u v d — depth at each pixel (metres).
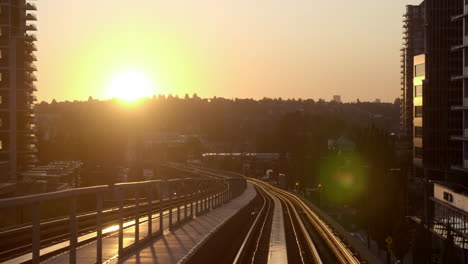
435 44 103.12
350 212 114.25
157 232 19.84
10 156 113.00
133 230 19.67
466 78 79.44
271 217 55.25
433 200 80.62
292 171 181.50
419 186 114.12
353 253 29.50
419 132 104.69
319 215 62.03
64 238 15.29
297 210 74.12
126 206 24.98
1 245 11.38
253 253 27.25
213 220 28.72
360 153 119.31
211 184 40.12
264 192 121.81
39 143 185.25
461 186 70.69
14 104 114.56
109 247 15.38
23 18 121.12
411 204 110.44
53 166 116.19
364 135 125.31
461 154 99.81
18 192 95.81
